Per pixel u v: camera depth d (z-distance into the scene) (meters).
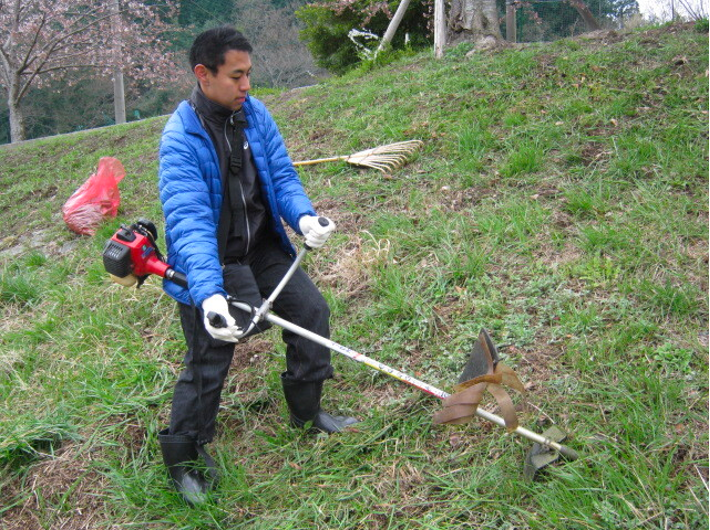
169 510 2.95
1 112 26.19
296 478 3.02
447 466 2.90
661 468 2.60
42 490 3.20
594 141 4.86
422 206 4.72
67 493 3.12
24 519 3.10
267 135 2.94
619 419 2.82
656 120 4.91
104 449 3.36
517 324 3.47
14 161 9.70
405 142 5.58
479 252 4.03
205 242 2.62
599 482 2.60
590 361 3.12
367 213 4.86
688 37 6.12
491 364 2.63
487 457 2.88
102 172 6.09
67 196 7.14
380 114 6.44
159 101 27.02
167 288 2.82
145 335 4.26
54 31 16.64
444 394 2.71
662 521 2.41
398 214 4.70
